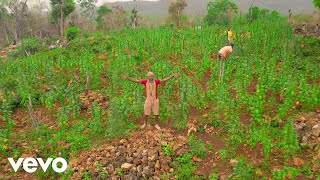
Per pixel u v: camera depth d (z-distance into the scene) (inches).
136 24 1437.0
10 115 501.7
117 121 404.2
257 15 1112.8
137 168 336.8
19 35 1592.0
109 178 334.6
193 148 358.0
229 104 433.1
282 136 362.6
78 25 1790.1
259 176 310.7
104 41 885.8
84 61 673.0
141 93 502.6
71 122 460.8
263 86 460.1
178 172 330.6
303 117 387.9
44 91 561.6
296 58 600.7
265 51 633.6
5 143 416.2
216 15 1219.2
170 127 416.2
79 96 516.7
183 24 1304.1
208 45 726.5
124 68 609.9
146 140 376.8
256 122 400.5
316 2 752.3
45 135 434.6
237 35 783.1
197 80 557.9
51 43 1188.5
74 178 338.6
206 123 411.2
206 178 322.0
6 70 719.7
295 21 1123.9
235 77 529.3
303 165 318.3
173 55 702.5
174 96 500.1
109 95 520.7
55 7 1690.5
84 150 386.9
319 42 729.6
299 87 443.8
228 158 344.5
